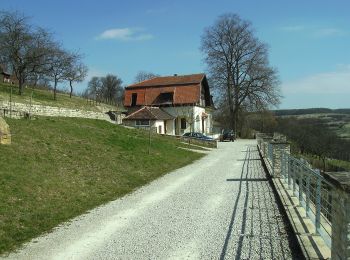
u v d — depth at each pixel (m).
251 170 23.06
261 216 11.48
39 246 9.25
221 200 14.16
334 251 5.85
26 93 50.50
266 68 67.69
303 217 10.13
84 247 9.15
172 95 66.06
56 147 20.78
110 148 24.95
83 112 41.31
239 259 8.03
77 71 62.62
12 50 45.69
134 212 12.62
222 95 69.62
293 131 48.69
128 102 68.62
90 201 14.15
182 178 20.31
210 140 46.41
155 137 37.72
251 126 76.94
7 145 18.27
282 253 8.21
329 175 5.55
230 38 68.25
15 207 12.05
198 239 9.51
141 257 8.41
